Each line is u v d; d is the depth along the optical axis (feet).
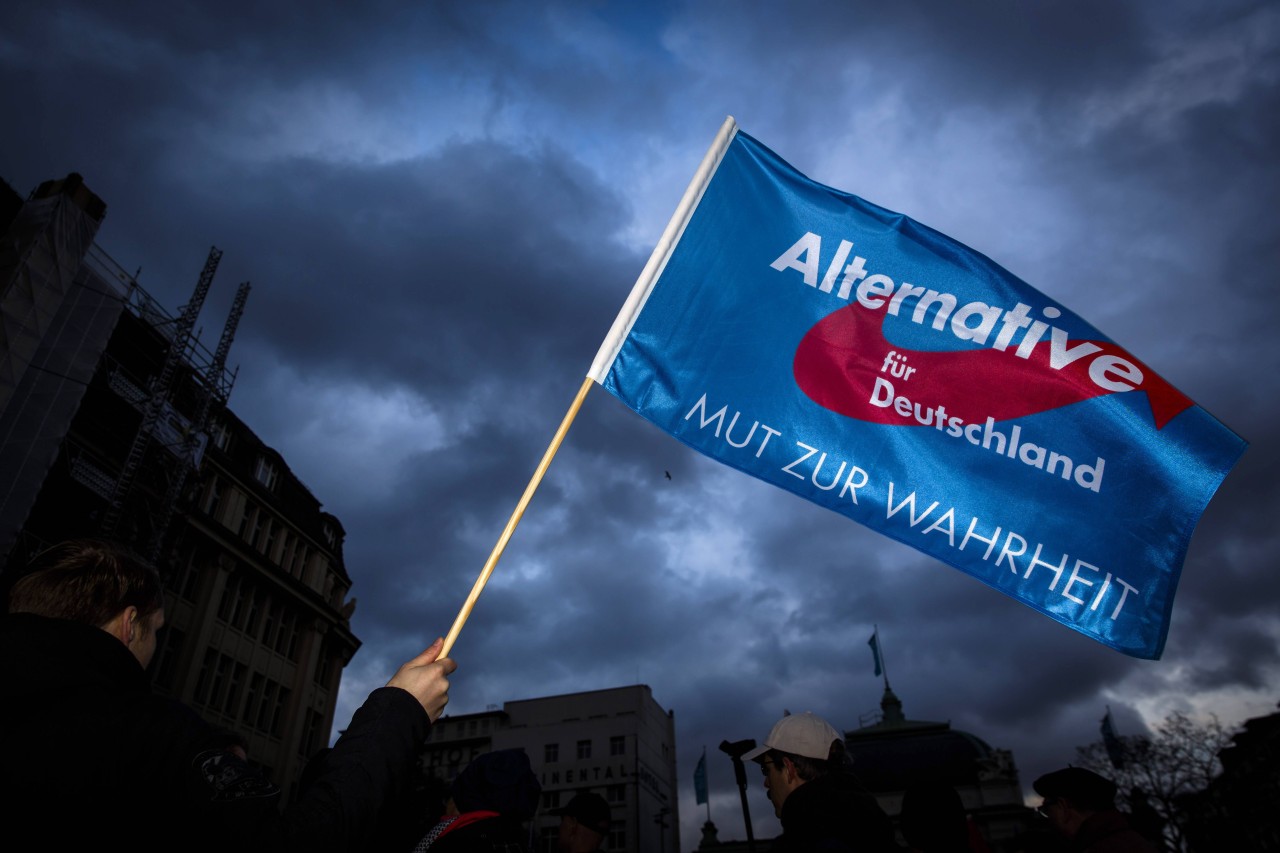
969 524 17.37
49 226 84.69
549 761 272.31
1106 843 15.21
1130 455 17.34
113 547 7.80
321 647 146.10
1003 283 18.92
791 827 11.48
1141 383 17.65
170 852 6.15
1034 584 16.93
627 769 265.13
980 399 18.17
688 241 19.70
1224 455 17.01
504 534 13.15
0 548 77.61
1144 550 16.87
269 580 129.80
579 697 282.97
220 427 128.88
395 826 12.10
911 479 17.78
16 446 80.53
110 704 6.47
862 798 11.49
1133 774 163.32
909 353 18.74
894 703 359.46
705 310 19.19
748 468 18.01
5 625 6.77
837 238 19.75
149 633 7.79
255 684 126.11
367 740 7.22
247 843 6.02
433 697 7.88
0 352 78.23
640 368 18.62
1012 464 17.65
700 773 277.85
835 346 18.92
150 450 104.99
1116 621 16.57
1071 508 17.24
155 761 6.29
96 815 6.07
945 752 315.37
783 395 18.54
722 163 20.45
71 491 93.50
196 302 115.03
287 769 128.26
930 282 19.20
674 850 286.66
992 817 283.59
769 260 19.62
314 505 151.02
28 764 6.06
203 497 120.06
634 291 18.93
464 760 283.18
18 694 6.38
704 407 18.40
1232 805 155.63
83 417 96.53
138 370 107.65
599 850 16.76
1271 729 169.17
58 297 84.79
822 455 18.06
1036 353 18.28
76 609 7.27
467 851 11.66
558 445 15.35
